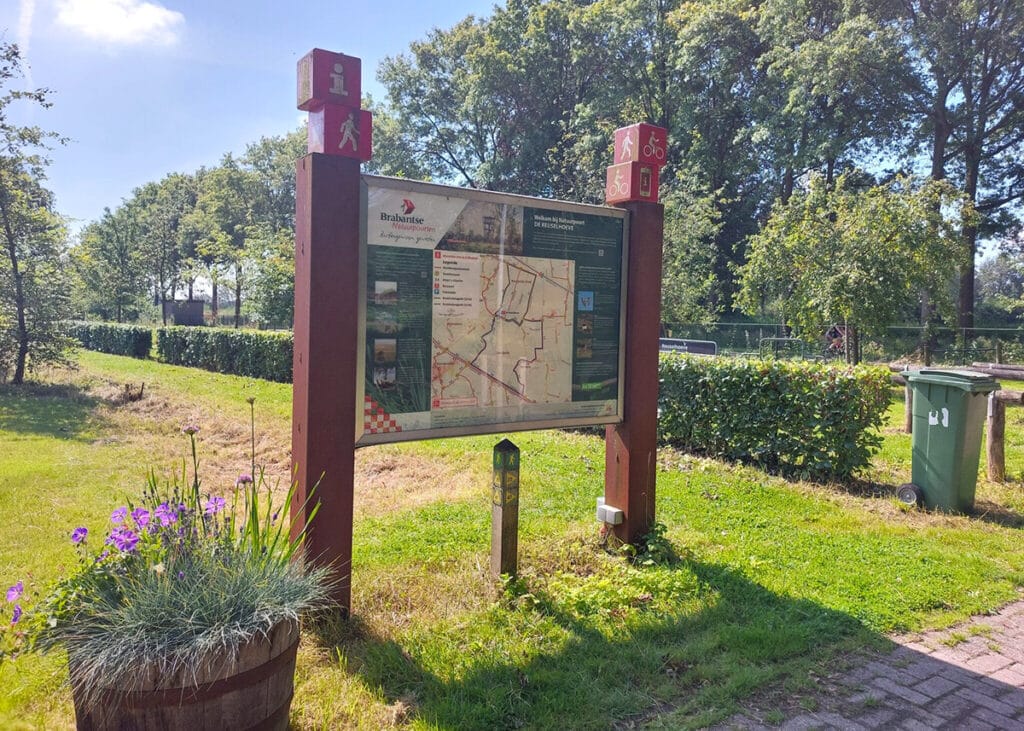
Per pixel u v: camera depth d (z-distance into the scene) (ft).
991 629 13.08
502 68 119.34
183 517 9.36
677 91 109.81
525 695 10.32
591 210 15.66
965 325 93.04
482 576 14.56
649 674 10.97
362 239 12.51
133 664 7.46
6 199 48.01
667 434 29.78
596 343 15.94
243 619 8.13
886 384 23.72
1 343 49.62
